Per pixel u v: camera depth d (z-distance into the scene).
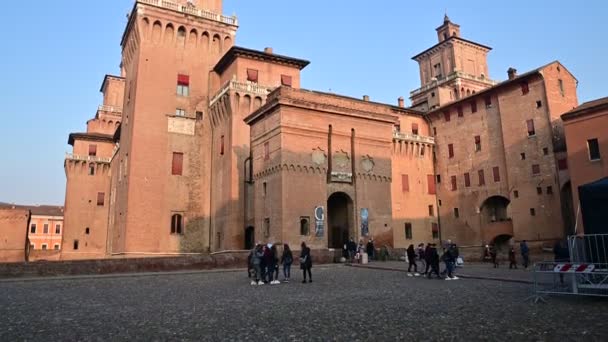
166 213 56.09
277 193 40.22
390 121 47.72
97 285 23.88
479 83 83.81
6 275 27.86
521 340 9.79
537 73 57.62
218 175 57.22
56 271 29.28
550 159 55.84
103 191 78.44
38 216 114.06
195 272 31.83
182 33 61.84
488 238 64.19
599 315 12.70
